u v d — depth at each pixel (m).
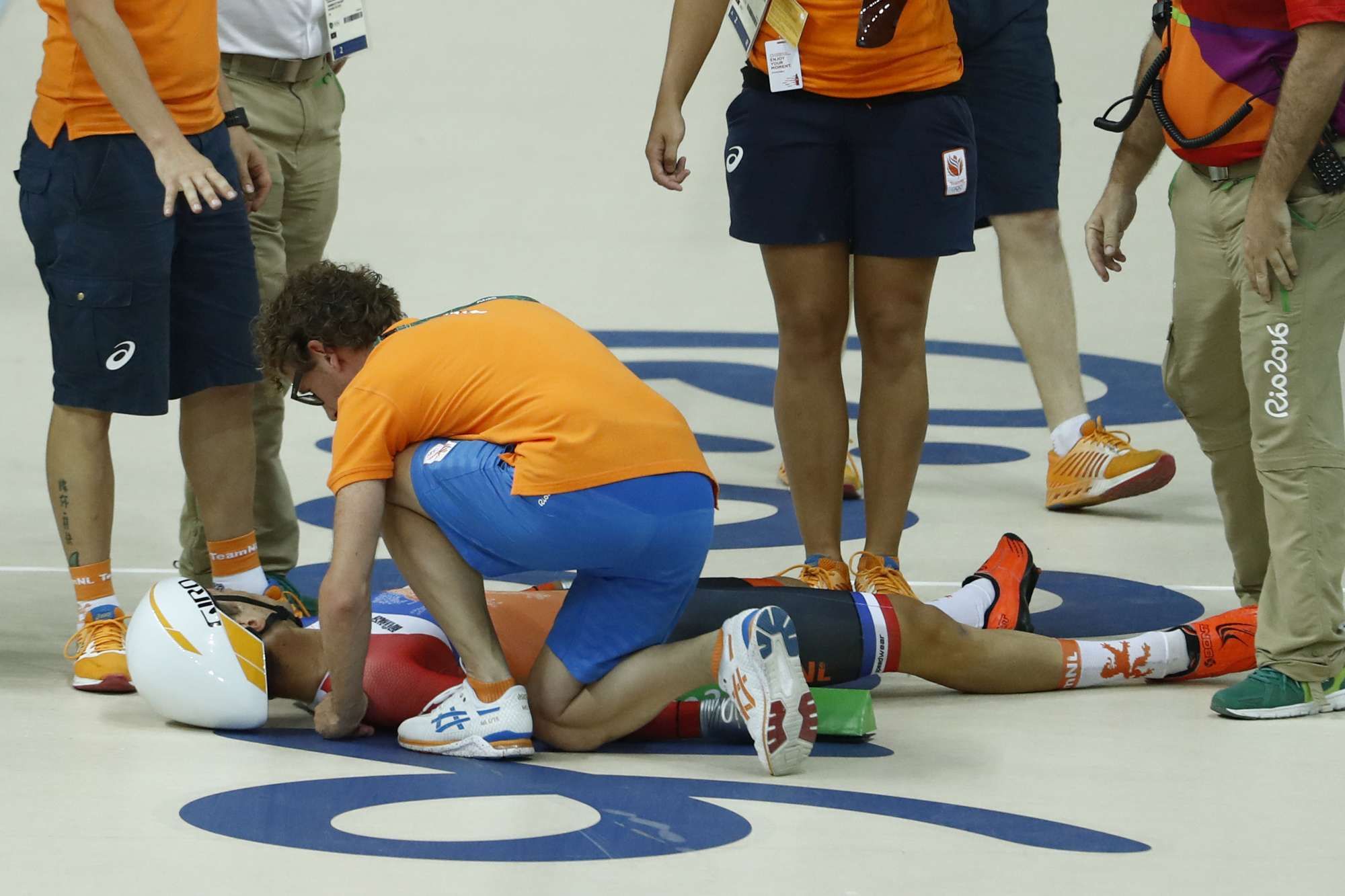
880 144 15.43
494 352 12.05
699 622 12.99
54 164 14.37
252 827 10.47
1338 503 13.02
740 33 15.90
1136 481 20.47
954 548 19.33
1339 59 12.13
